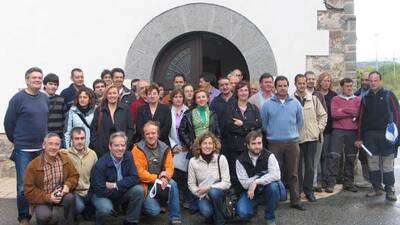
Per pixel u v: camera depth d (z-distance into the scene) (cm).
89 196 525
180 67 776
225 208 521
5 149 776
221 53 955
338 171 686
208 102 635
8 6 762
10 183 740
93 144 557
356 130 659
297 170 587
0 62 766
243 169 531
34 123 521
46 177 495
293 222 533
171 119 588
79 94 567
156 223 537
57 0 756
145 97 616
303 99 627
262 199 529
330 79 680
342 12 734
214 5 746
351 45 738
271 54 739
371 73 632
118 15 753
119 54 755
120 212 560
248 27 742
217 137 558
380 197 636
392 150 620
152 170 537
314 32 736
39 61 762
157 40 754
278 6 737
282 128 579
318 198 636
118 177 518
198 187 528
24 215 524
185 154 580
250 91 671
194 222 541
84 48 757
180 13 750
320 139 634
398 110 623
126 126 566
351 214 561
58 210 496
